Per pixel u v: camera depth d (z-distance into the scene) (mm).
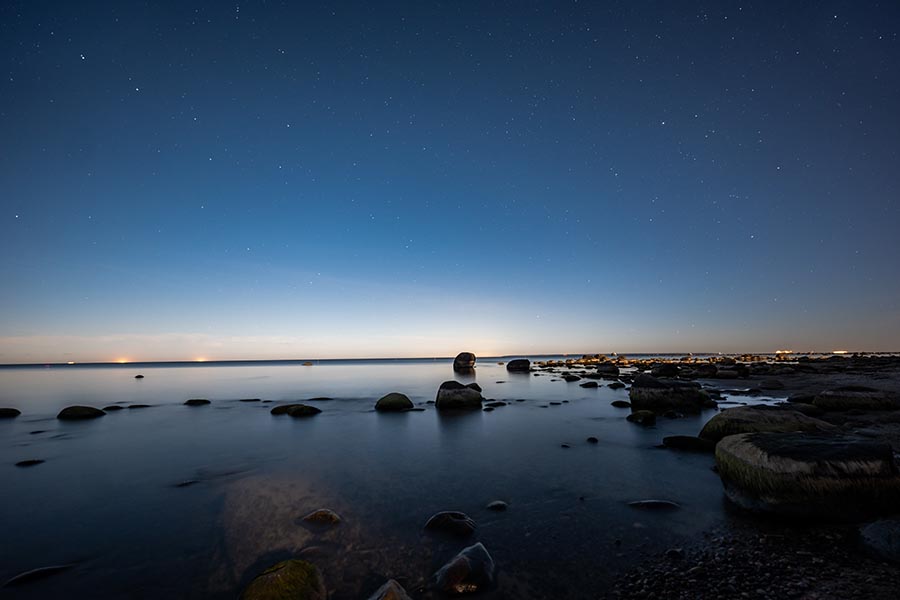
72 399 11977
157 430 7055
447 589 2186
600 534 2840
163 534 2992
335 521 3135
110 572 2482
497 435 6305
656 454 4922
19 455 5410
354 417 8180
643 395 8430
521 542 2754
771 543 2580
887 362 24031
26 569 2529
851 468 2854
